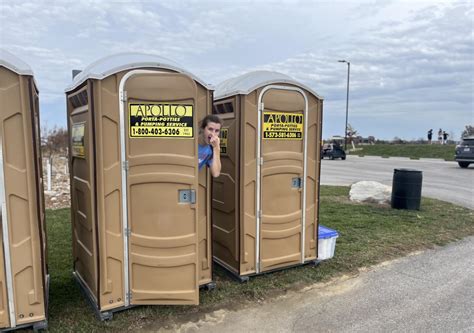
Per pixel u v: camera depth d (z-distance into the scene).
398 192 8.29
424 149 33.31
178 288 3.44
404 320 3.44
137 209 3.30
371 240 5.87
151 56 3.53
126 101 3.17
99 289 3.24
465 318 3.48
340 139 38.97
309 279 4.34
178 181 3.33
